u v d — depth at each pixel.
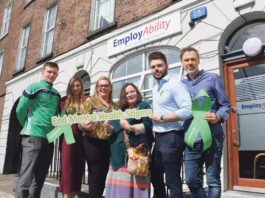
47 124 2.69
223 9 3.80
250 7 3.50
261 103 3.43
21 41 9.38
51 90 2.81
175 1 4.44
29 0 9.44
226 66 3.82
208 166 1.87
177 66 4.42
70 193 2.58
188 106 1.91
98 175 2.29
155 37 4.64
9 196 4.33
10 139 8.47
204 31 3.97
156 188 2.17
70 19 7.01
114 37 5.53
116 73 5.56
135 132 2.10
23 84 8.38
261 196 3.01
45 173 2.75
